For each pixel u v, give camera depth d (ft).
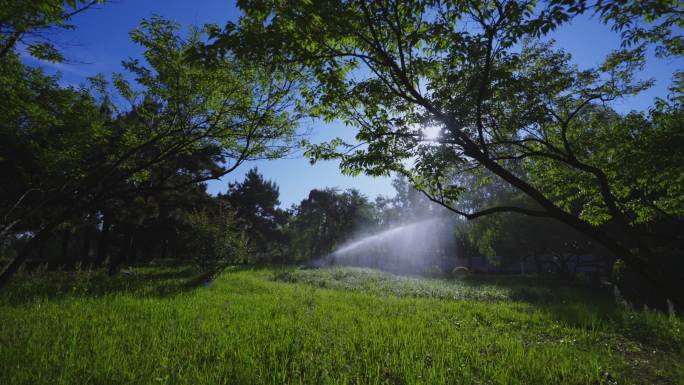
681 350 23.81
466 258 160.76
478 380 17.12
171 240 125.29
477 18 15.35
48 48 20.85
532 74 24.00
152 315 26.32
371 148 19.95
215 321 25.09
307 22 14.74
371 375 16.94
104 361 16.61
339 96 19.61
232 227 72.64
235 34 14.51
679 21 16.72
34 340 19.27
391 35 17.75
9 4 16.81
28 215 32.01
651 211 30.45
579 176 29.71
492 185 79.56
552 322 31.89
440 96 18.80
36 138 31.94
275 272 78.07
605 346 24.81
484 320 32.71
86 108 29.78
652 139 25.98
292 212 198.29
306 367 17.33
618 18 12.84
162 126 34.91
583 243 84.38
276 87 30.27
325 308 33.88
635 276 43.32
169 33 29.14
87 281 41.98
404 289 58.59
